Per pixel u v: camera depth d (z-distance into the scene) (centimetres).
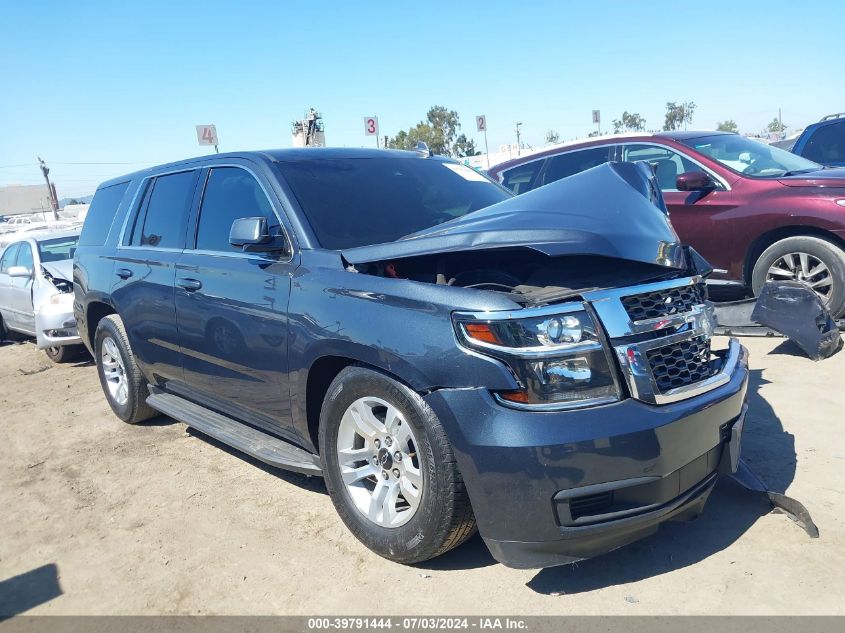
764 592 273
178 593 311
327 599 296
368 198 393
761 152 702
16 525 397
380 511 313
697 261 336
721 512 335
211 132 1370
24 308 913
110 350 557
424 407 283
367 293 308
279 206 374
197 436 520
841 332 589
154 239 483
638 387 268
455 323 273
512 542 266
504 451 258
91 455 499
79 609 306
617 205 311
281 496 400
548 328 265
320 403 351
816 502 335
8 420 618
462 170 469
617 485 259
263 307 358
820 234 595
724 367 312
